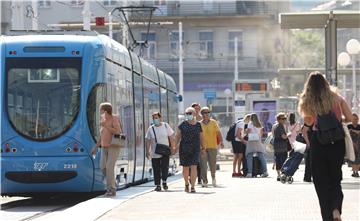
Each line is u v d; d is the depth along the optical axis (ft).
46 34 124.36
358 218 79.92
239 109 281.33
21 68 118.83
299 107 71.46
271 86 346.54
